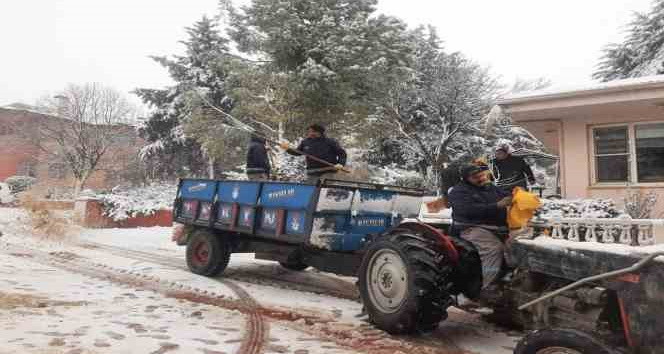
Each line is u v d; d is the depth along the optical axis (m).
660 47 22.81
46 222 11.47
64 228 11.54
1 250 8.70
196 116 13.95
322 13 12.85
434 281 4.16
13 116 30.42
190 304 5.21
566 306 3.41
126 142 24.91
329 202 5.53
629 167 10.21
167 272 7.17
